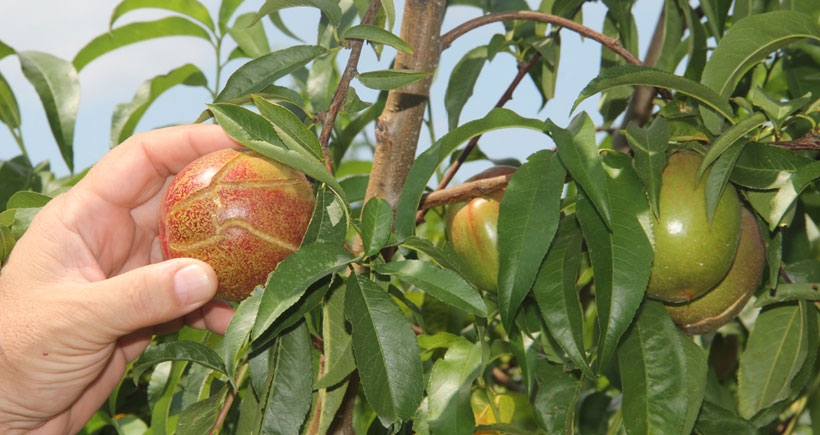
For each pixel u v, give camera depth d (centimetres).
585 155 31
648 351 34
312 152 33
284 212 32
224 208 32
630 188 32
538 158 33
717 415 38
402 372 30
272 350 34
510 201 32
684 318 38
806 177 32
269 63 35
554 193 31
